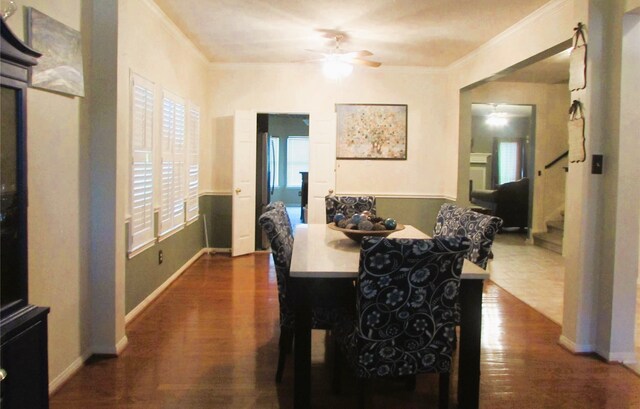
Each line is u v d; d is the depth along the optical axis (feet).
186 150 16.99
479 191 29.73
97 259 9.80
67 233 8.77
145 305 13.19
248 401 8.15
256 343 10.74
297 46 17.29
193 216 18.33
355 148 21.02
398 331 6.78
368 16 13.62
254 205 20.89
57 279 8.44
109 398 8.16
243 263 19.03
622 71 9.62
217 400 8.16
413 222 21.31
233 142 20.26
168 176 14.78
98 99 9.66
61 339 8.63
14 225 5.57
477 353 7.68
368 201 14.46
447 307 6.84
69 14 8.64
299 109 20.75
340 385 8.90
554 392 8.63
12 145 5.51
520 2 12.32
